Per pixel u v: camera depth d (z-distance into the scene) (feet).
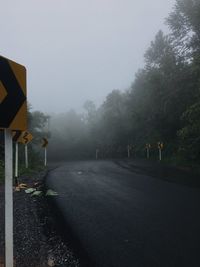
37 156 110.32
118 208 30.91
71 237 22.41
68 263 18.02
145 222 25.77
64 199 36.19
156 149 124.57
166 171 65.57
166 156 109.81
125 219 26.81
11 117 11.83
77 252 19.61
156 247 20.16
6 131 11.89
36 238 22.17
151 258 18.43
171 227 24.20
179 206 30.99
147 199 34.88
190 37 89.66
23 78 12.42
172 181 48.91
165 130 116.47
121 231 23.58
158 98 109.50
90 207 31.68
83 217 27.84
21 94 12.28
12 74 11.93
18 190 43.93
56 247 20.49
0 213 29.14
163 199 34.60
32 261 18.11
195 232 22.85
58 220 26.96
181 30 90.12
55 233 23.41
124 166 83.71
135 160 114.21
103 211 29.84
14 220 26.78
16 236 22.48
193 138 78.02
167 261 17.93
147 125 135.64
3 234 22.52
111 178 55.26
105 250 19.88
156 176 56.54
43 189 44.01
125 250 19.79
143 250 19.70
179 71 93.09
